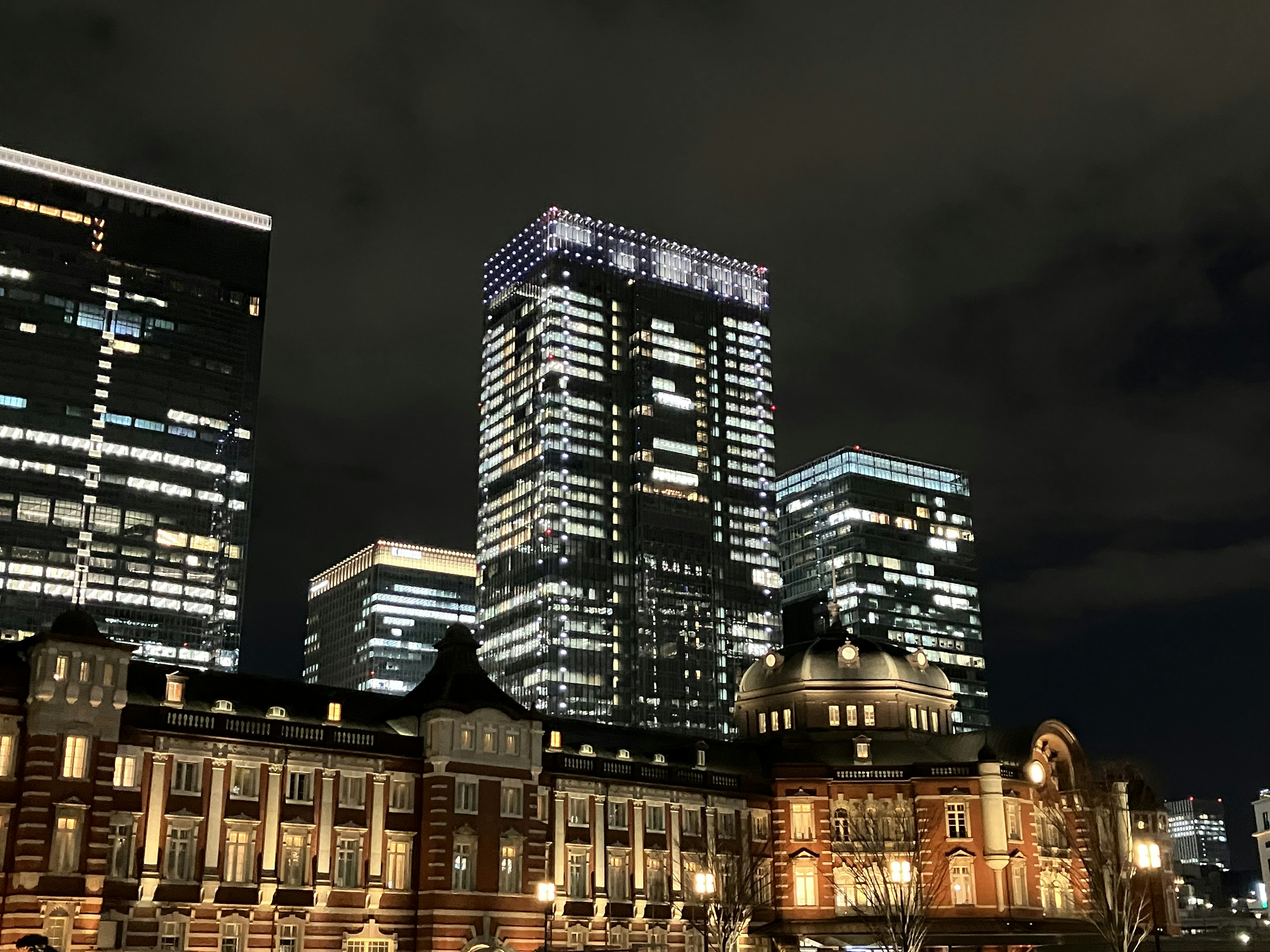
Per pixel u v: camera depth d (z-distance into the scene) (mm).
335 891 94125
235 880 90500
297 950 91812
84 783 84000
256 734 93750
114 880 85188
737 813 119438
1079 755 123438
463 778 100375
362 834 96438
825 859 119500
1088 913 117500
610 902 108562
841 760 125375
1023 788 119812
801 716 130875
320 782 95625
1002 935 111812
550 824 106812
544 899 88875
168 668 96562
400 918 96562
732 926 109562
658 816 114250
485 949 97750
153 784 88500
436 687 106000
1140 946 111938
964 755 122625
